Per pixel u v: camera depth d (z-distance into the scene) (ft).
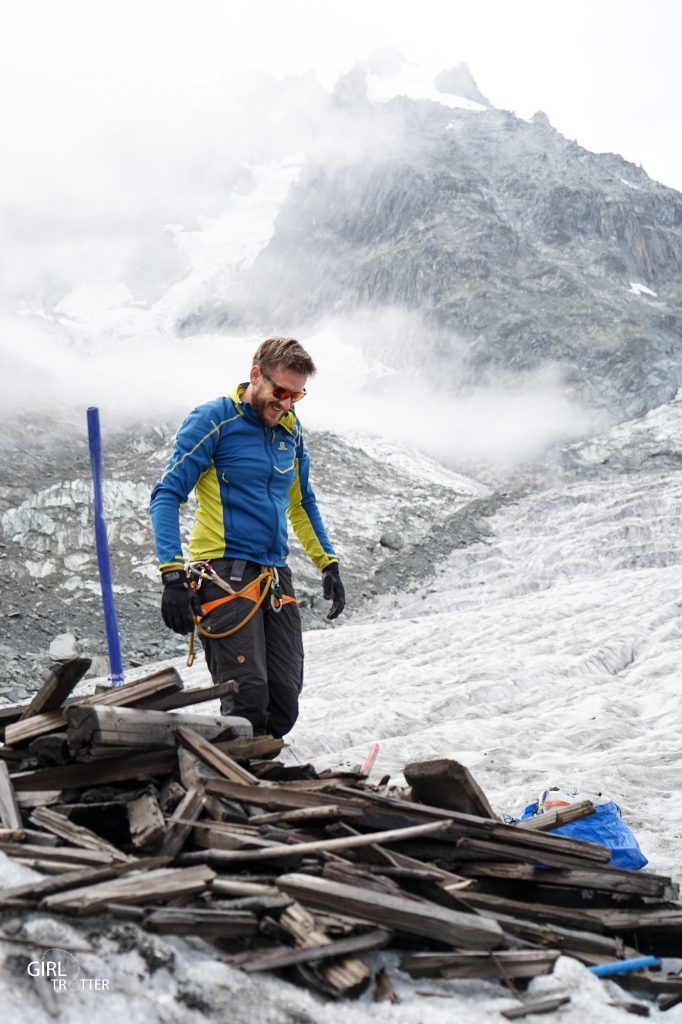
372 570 145.59
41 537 141.08
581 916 11.95
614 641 65.21
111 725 11.60
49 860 10.21
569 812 13.93
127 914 9.11
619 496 160.76
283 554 17.21
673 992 11.09
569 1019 9.84
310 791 12.07
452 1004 9.55
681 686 47.80
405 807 12.10
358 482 183.62
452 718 47.78
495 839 12.41
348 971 9.32
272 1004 8.80
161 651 112.06
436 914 10.17
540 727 41.14
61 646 110.42
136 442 181.16
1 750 12.37
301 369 16.84
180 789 11.89
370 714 46.78
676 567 102.99
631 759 32.42
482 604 124.77
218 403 17.06
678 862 18.88
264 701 15.99
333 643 91.15
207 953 9.22
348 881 10.61
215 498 16.83
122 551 139.13
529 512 163.02
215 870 10.82
